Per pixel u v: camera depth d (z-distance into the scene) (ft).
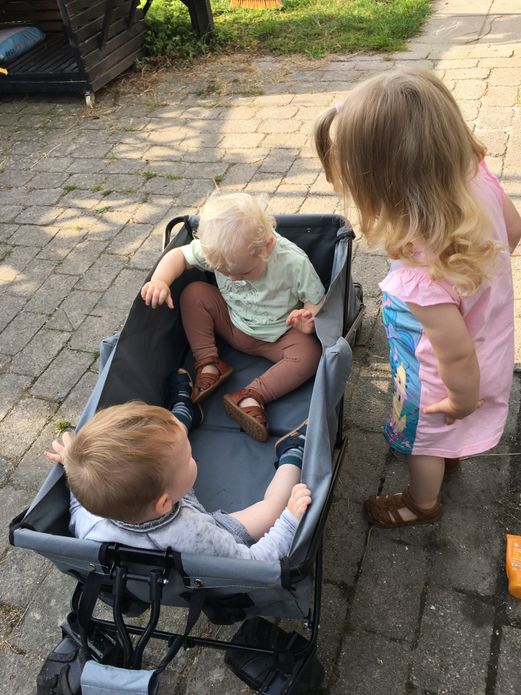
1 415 8.98
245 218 6.65
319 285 7.27
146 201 12.87
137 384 6.82
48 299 10.85
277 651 4.86
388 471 7.44
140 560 4.36
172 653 4.43
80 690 4.69
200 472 6.86
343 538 6.84
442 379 4.93
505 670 5.68
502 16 17.98
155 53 18.70
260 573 4.19
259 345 7.80
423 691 5.63
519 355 8.46
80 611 4.58
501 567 6.40
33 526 4.78
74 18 15.64
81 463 4.43
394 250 4.47
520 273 9.47
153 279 7.16
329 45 17.95
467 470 7.26
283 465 6.14
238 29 19.88
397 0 20.02
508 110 13.35
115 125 15.85
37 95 17.94
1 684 6.19
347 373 5.83
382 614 6.20
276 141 14.05
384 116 4.07
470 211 4.25
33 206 13.26
